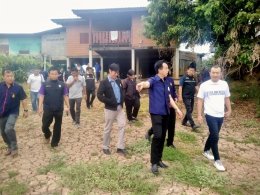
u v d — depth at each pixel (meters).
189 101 9.28
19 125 10.10
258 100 13.43
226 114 6.50
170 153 6.96
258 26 12.29
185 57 25.91
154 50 24.42
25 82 25.39
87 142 8.02
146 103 14.05
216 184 5.59
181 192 5.27
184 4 14.64
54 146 7.57
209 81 6.29
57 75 7.32
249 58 12.12
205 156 7.04
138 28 24.14
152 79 5.79
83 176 5.79
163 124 5.88
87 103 13.24
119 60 28.48
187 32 15.24
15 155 6.93
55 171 6.10
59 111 7.35
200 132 9.11
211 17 12.97
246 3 12.23
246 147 8.05
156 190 5.31
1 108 6.68
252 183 5.79
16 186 5.43
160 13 15.86
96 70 24.84
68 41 28.25
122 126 7.02
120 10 23.66
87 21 27.53
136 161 6.59
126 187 5.43
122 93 7.01
